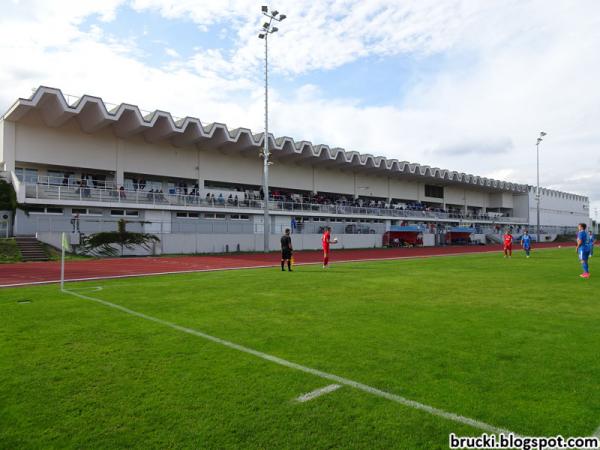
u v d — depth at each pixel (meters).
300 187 49.22
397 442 3.10
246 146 40.09
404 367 4.71
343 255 31.69
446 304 8.68
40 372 4.61
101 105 30.19
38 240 25.77
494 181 71.50
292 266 20.00
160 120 34.44
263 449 3.01
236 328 6.60
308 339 5.92
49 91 27.94
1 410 3.69
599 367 4.64
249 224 37.31
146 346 5.60
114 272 16.97
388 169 53.44
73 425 3.40
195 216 36.78
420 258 26.75
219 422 3.43
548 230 83.81
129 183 36.62
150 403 3.80
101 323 6.98
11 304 8.88
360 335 6.13
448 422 3.40
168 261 24.00
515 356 5.06
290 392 4.03
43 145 31.61
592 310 7.95
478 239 62.41
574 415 3.49
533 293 10.19
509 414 3.52
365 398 3.87
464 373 4.49
